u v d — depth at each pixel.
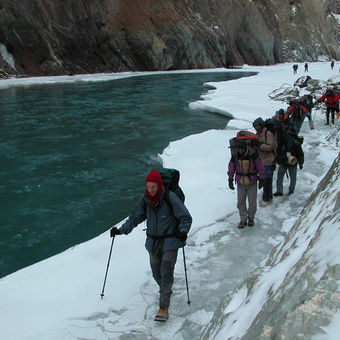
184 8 60.25
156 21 53.62
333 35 106.75
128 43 50.06
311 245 2.85
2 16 35.16
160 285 4.23
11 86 29.86
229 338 2.64
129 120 17.88
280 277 2.98
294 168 7.47
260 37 69.25
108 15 46.16
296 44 81.50
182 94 27.88
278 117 9.43
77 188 9.52
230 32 66.38
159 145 13.52
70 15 41.66
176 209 3.96
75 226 7.60
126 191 9.34
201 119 18.12
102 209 8.35
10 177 10.25
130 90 29.88
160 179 3.94
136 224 4.23
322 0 98.00
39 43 38.25
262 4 78.06
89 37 44.09
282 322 2.02
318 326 1.92
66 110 20.27
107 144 13.62
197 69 58.09
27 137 14.48
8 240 7.05
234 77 45.16
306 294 2.18
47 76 38.72
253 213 6.23
